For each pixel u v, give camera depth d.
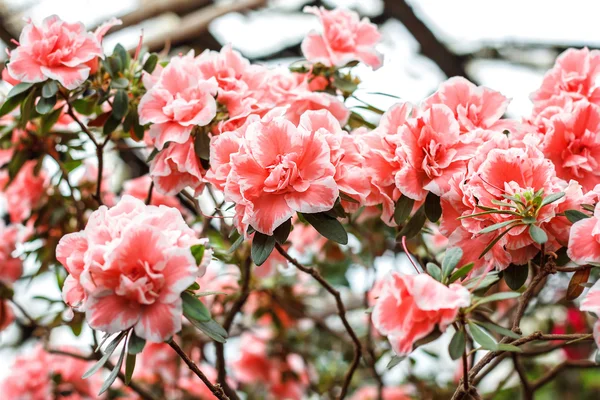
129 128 1.03
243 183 0.85
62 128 1.16
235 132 0.90
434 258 1.11
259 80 1.00
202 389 1.29
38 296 1.14
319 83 1.09
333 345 1.42
